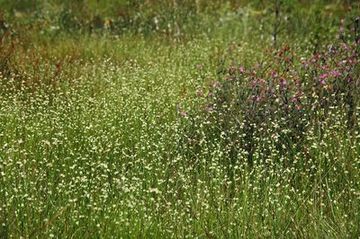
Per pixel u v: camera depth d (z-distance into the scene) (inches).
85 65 518.3
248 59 532.4
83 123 363.6
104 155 326.3
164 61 545.6
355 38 489.4
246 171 301.6
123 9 740.7
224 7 749.3
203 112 379.9
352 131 345.1
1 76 451.2
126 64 511.8
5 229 242.1
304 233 254.5
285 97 359.3
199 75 471.8
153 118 374.3
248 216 266.5
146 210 270.1
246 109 357.1
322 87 379.9
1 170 288.2
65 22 711.7
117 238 248.7
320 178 294.0
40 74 481.1
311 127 345.4
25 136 344.5
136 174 298.5
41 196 272.8
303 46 586.6
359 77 387.2
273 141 328.8
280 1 663.8
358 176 302.8
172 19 712.4
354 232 254.1
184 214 266.8
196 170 311.1
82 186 275.1
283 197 283.9
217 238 252.8
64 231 247.4
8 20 689.6
